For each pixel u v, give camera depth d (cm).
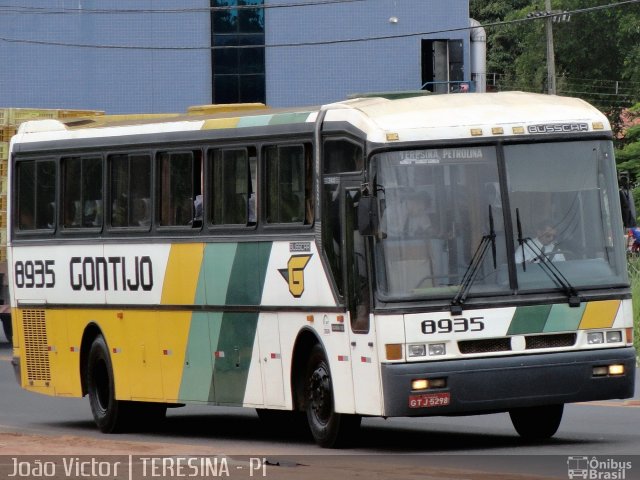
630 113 15462
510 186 3838
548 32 16400
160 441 4581
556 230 3853
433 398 3722
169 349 4622
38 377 5284
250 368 4303
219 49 14238
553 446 3944
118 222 4847
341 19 14262
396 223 3775
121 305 4828
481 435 4344
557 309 3809
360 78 14312
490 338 3766
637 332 6675
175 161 4594
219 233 4397
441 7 14312
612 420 4656
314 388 4075
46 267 5188
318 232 3994
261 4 14225
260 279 4238
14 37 14075
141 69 14175
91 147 4962
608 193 3916
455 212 3803
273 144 4191
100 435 4906
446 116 3853
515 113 3891
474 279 3781
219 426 5091
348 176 3891
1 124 8525
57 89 14112
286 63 14288
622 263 3900
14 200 5344
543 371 3781
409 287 3756
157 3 14162
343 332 3906
